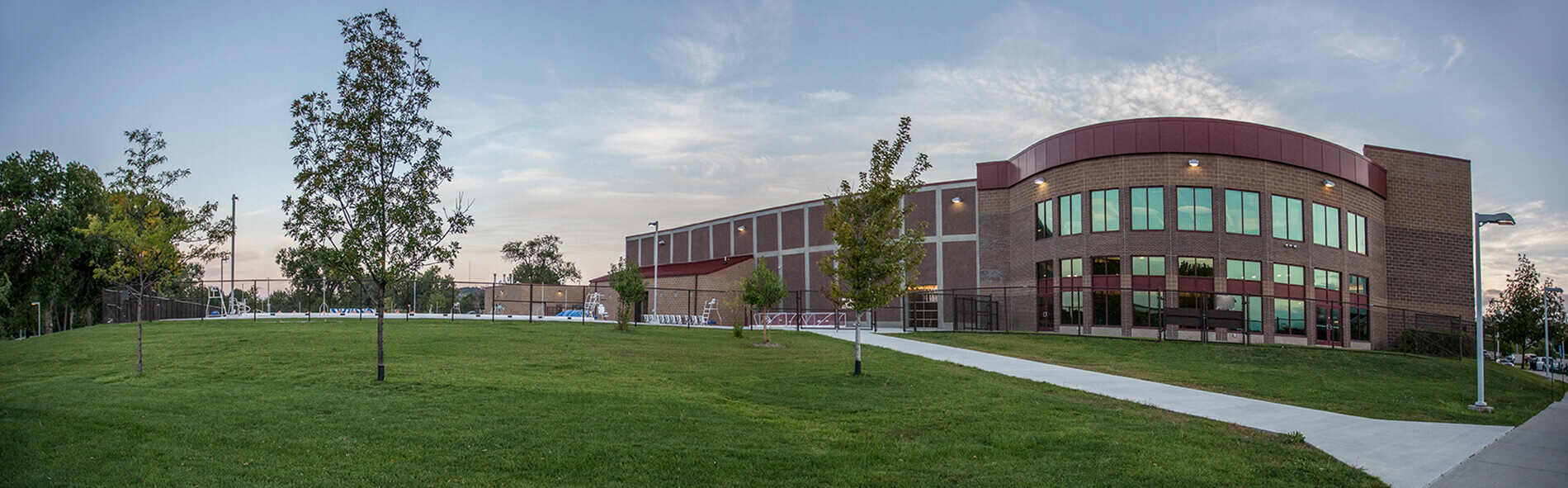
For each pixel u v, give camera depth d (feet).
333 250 47.65
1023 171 129.29
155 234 56.29
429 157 50.47
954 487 27.17
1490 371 94.27
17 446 30.14
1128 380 61.98
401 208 48.57
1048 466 30.04
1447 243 136.26
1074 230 118.21
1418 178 136.67
